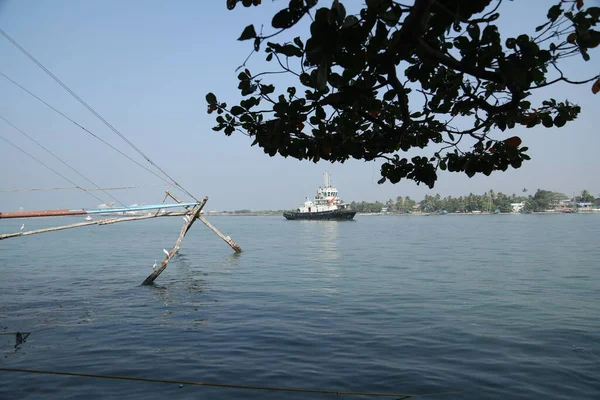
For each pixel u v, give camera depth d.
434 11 2.86
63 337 13.39
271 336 13.14
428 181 4.88
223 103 4.43
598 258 34.47
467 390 9.10
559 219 169.00
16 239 70.38
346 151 4.41
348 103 3.80
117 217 24.89
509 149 4.29
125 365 10.84
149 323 14.97
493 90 4.14
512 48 3.32
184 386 9.52
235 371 10.33
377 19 2.99
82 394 9.13
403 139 4.78
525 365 10.47
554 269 27.95
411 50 3.51
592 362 10.61
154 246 53.31
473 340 12.48
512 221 148.75
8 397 9.01
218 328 14.15
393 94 3.84
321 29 2.81
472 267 29.22
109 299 19.50
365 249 45.34
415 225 120.81
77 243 59.50
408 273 26.58
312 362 10.88
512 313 15.70
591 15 3.23
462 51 3.28
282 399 8.83
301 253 41.66
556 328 13.66
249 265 32.09
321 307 17.08
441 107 4.26
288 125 4.17
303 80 3.71
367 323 14.51
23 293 21.12
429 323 14.41
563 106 4.20
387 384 9.48
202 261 35.38
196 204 27.12
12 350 12.12
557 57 3.56
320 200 142.38
